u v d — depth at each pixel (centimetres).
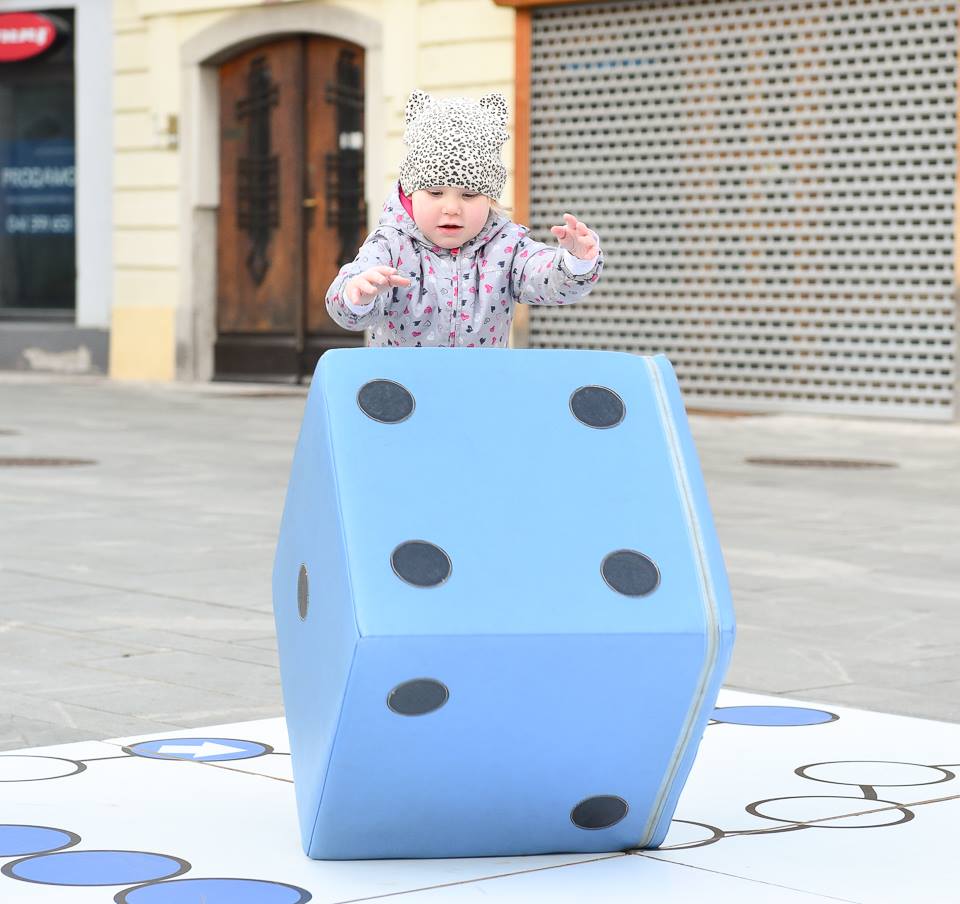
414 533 367
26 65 2305
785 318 1827
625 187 1912
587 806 390
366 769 370
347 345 2102
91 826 411
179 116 2167
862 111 1750
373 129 2012
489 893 366
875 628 684
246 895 361
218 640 636
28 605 696
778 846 405
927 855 400
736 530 959
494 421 386
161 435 1453
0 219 2345
